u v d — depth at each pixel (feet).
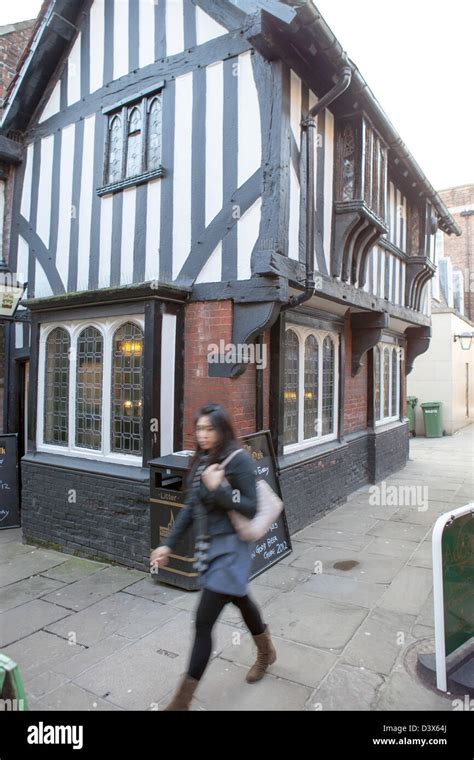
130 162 18.10
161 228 16.93
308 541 17.39
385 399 29.66
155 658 10.32
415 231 28.48
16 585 14.19
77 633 11.41
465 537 9.89
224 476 8.27
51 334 18.13
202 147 16.08
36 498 17.71
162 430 15.26
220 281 15.53
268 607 12.53
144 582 14.24
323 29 13.78
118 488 15.42
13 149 21.35
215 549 8.29
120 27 18.44
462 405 51.90
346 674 9.67
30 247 21.24
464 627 9.73
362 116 18.08
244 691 9.13
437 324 47.01
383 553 16.28
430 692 9.12
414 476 28.53
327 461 20.83
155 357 14.97
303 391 19.35
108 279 18.34
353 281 20.48
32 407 18.31
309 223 15.90
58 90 20.40
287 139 15.10
